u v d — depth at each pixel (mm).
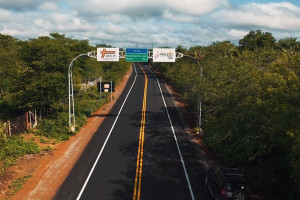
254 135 14344
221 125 19172
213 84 22156
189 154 20250
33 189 14516
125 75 71312
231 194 12453
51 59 24656
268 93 13023
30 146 20062
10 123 22531
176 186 15203
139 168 17516
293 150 10594
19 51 25141
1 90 33781
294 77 11383
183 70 41594
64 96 26562
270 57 23984
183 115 31969
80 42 39750
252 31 47406
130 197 13906
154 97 42562
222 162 18797
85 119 28781
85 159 18859
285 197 13789
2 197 13680
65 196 13883
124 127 26875
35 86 23547
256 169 15188
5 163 17078
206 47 47938
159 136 24359
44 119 25547
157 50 25781
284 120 11820
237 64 22281
